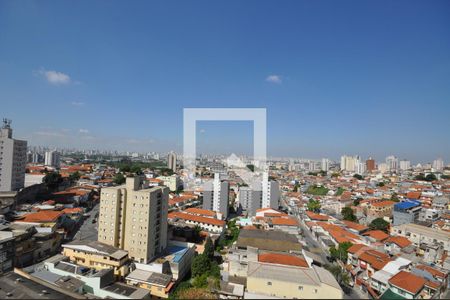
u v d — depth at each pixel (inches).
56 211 3577.8
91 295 1941.4
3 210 3457.2
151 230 2508.6
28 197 4589.1
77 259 2333.9
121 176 6752.0
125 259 2319.1
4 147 4463.6
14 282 1926.7
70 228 3521.2
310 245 3469.5
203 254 2583.7
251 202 5378.9
